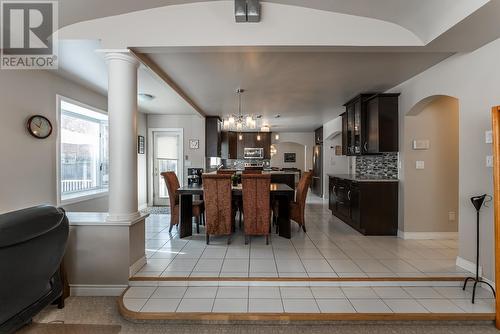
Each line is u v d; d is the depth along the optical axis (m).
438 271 2.78
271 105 5.58
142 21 2.57
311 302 2.33
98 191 4.74
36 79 3.21
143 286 2.60
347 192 4.71
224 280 2.61
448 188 3.98
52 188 3.48
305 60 3.15
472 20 2.10
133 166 2.73
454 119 3.96
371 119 4.38
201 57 3.07
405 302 2.33
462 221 2.87
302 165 11.05
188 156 6.76
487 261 2.58
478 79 2.65
